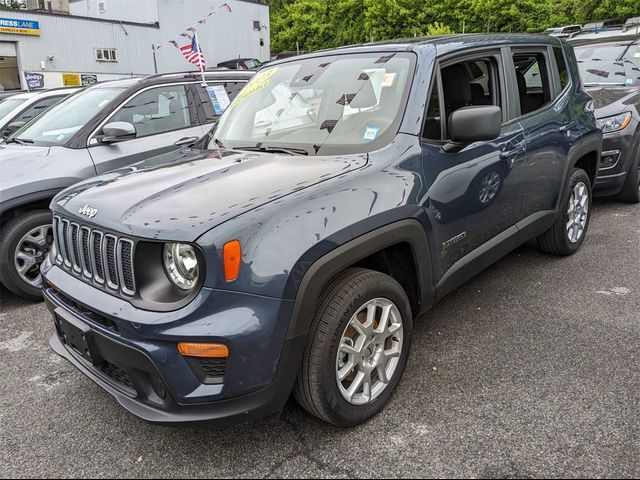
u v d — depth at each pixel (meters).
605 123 5.52
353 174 2.54
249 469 2.34
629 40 7.04
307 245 2.22
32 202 4.21
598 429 2.45
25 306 4.32
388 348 2.69
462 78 3.29
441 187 2.86
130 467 2.40
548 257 4.63
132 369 2.23
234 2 31.58
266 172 2.61
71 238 2.56
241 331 2.09
